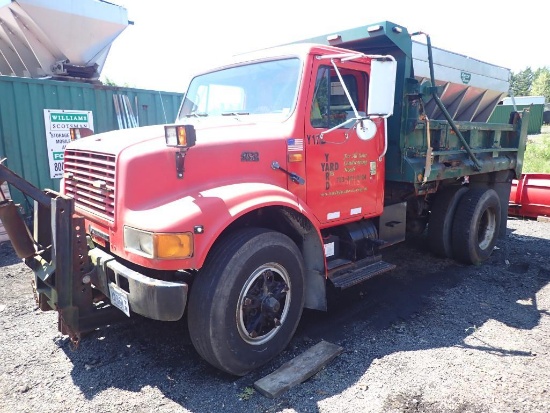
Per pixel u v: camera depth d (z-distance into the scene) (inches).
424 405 103.0
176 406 104.7
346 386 111.4
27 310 160.2
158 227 100.5
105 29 315.6
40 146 277.4
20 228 123.8
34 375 117.3
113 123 314.2
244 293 112.7
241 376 117.6
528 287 182.5
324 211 144.6
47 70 318.3
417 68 187.6
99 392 110.2
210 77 165.8
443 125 183.2
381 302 167.8
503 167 233.5
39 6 277.6
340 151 147.1
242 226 124.1
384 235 181.5
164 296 101.2
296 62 137.9
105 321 120.7
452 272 202.2
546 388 109.1
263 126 134.5
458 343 134.1
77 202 135.4
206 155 116.2
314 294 138.2
